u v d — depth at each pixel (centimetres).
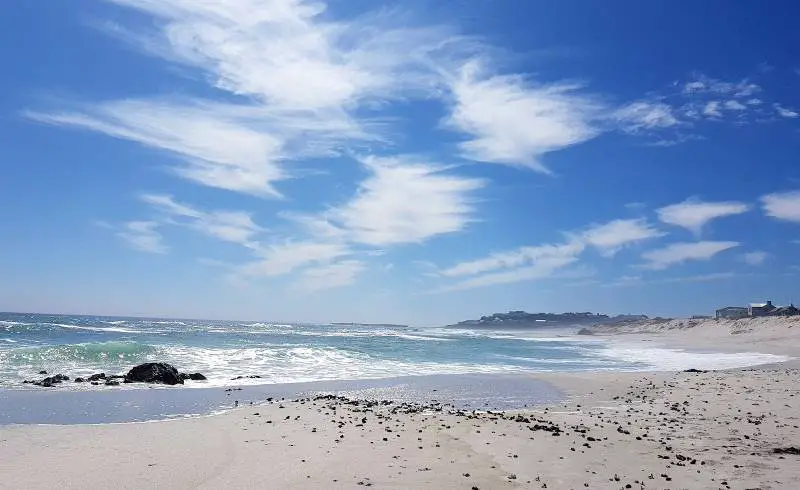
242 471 1067
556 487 999
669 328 12675
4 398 2002
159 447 1254
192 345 4850
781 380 2664
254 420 1609
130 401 2008
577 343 9419
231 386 2508
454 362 4197
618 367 4138
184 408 1886
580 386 2633
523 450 1269
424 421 1612
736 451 1266
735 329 9175
